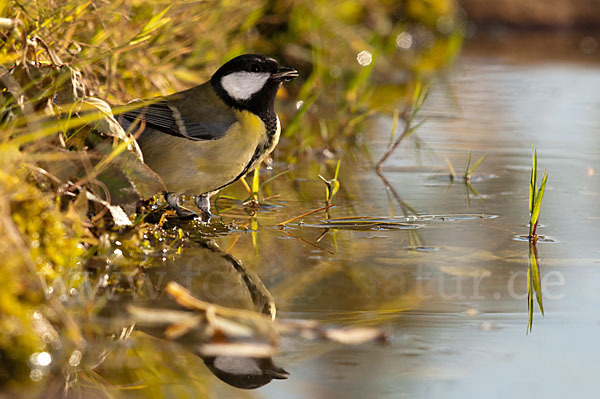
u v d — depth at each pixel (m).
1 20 7.36
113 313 6.02
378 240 8.32
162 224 8.73
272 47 16.55
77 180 7.20
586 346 5.59
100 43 9.82
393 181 11.18
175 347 5.52
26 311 5.63
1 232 5.80
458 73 21.02
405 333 5.79
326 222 9.05
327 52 17.95
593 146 13.20
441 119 15.48
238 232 8.59
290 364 5.29
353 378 5.09
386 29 21.73
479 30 29.39
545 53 24.81
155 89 11.20
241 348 5.53
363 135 14.29
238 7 13.15
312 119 14.87
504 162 12.23
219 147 8.83
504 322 6.02
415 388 4.94
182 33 12.07
